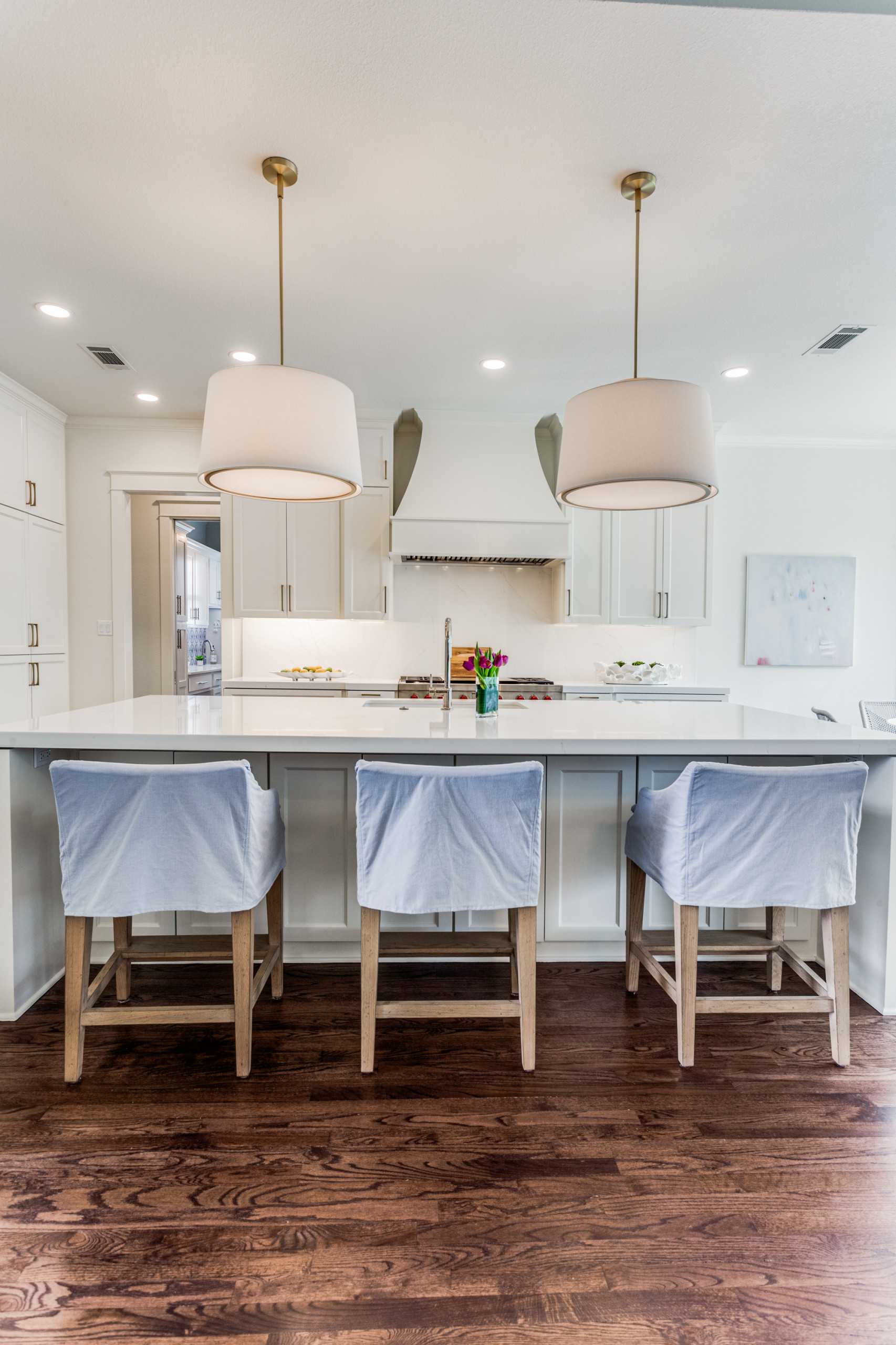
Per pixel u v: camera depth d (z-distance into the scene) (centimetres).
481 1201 135
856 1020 206
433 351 342
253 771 225
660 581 446
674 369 364
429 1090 170
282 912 212
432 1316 112
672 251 253
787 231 240
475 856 171
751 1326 111
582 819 230
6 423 378
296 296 287
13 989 201
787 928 247
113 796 164
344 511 432
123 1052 186
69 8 152
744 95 178
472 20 156
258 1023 200
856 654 492
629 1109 163
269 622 468
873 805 216
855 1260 123
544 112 183
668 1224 130
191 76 171
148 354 345
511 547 421
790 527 486
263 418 181
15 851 201
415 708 271
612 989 223
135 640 559
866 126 189
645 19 156
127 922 204
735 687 488
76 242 247
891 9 153
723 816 174
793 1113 163
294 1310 112
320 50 164
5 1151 147
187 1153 147
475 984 225
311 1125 157
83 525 444
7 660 382
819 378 376
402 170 207
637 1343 108
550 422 446
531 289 280
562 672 479
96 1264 120
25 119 186
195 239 245
